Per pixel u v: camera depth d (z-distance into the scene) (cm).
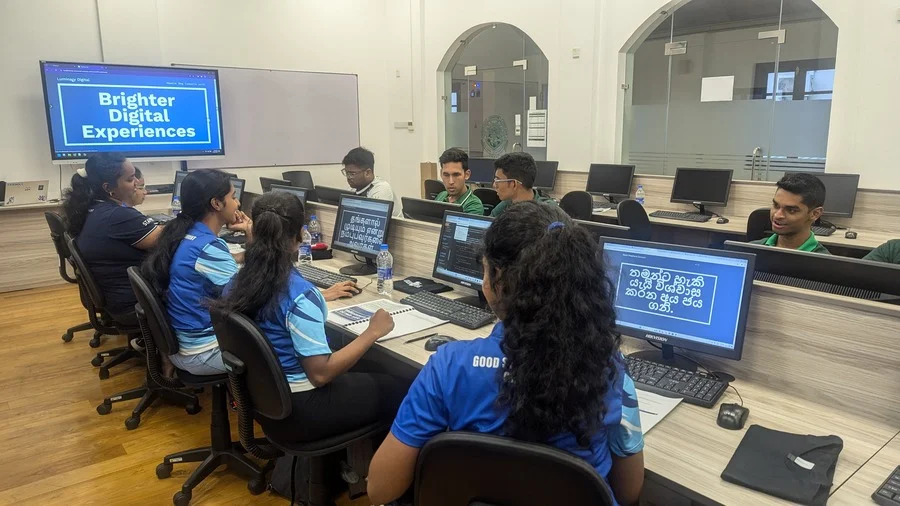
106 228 285
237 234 409
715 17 618
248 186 661
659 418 143
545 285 95
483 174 654
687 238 500
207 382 227
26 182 506
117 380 334
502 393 97
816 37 521
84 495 227
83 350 378
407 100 743
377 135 766
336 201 368
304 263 323
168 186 586
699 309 164
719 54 621
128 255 290
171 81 581
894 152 405
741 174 577
